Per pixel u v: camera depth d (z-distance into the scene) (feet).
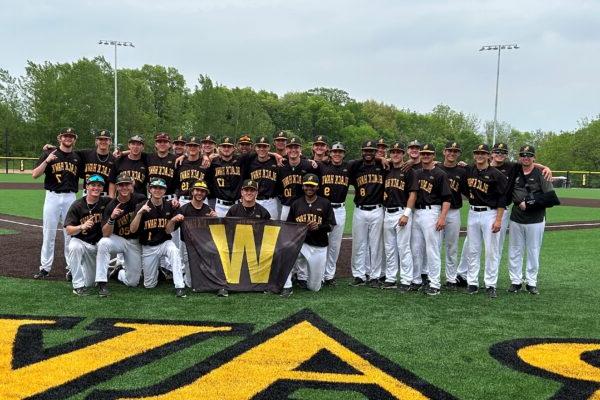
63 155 28.27
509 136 294.66
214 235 26.14
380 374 15.94
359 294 25.98
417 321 21.39
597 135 201.26
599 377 16.07
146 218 25.13
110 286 26.27
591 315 22.67
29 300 23.15
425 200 26.50
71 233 23.94
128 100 182.29
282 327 20.18
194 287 25.31
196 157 29.66
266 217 27.04
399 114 349.61
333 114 309.83
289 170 29.14
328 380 15.42
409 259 27.07
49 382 14.92
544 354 17.88
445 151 28.22
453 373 16.16
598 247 41.34
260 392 14.52
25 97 186.60
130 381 15.07
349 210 68.13
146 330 19.45
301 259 27.37
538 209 26.23
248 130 236.63
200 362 16.55
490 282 26.14
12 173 149.89
